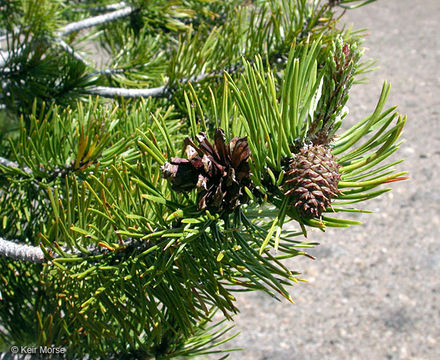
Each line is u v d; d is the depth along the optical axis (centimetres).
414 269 206
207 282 42
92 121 54
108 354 55
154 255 43
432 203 241
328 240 221
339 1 65
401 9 446
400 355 171
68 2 103
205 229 39
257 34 63
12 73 71
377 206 239
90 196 44
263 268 38
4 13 87
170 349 56
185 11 89
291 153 37
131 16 94
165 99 68
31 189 58
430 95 328
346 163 38
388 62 364
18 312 59
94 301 44
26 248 46
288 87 37
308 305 190
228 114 43
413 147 280
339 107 37
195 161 38
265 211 41
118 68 85
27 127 73
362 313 187
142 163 45
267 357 169
